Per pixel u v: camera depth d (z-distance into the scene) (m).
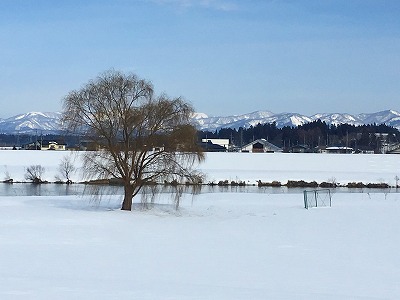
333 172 100.81
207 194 62.62
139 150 44.06
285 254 24.73
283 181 88.44
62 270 20.06
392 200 54.44
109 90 44.09
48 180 83.69
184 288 16.41
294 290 17.02
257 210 46.41
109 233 32.12
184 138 44.25
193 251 25.56
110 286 16.33
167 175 44.66
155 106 44.16
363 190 78.94
